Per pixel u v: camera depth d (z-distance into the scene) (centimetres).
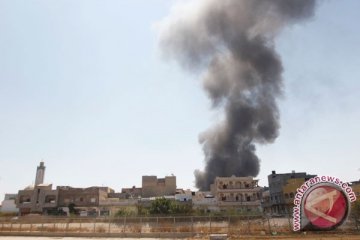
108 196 9206
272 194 8700
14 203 8969
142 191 9056
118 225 4312
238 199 7556
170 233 3594
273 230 3359
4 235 4059
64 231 4094
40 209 7950
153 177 9194
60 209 7862
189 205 6794
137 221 4484
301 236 2878
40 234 3994
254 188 7694
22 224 4812
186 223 4141
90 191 8219
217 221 4144
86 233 3847
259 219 4066
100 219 4647
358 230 3008
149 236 3628
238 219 4128
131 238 3547
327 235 2850
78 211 7850
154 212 5662
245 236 3100
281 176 8538
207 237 3238
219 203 7438
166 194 8956
